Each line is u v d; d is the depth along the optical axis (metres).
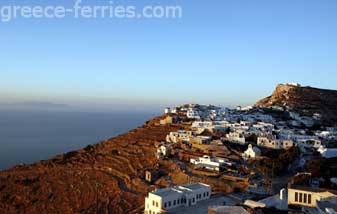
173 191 87.94
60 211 132.38
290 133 162.00
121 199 111.88
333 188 91.62
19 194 156.75
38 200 147.12
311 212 62.69
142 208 99.69
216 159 124.25
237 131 163.38
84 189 139.00
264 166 117.12
